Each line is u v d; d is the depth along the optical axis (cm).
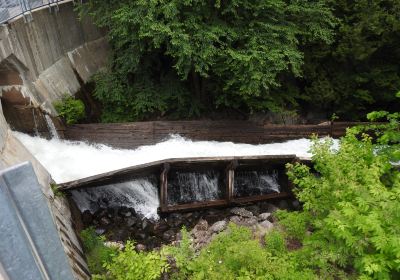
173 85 1410
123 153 1225
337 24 1400
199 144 1324
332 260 570
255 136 1403
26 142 1108
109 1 1241
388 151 768
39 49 1192
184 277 688
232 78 1222
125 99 1372
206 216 1101
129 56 1284
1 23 1000
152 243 984
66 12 1339
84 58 1438
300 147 1404
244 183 1232
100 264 793
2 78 1076
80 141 1217
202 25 1144
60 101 1241
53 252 189
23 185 175
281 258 673
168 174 1123
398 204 505
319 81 1520
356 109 1627
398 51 1447
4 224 169
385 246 483
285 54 1173
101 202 1077
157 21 1084
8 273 175
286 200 1220
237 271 656
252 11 1204
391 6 1398
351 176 618
